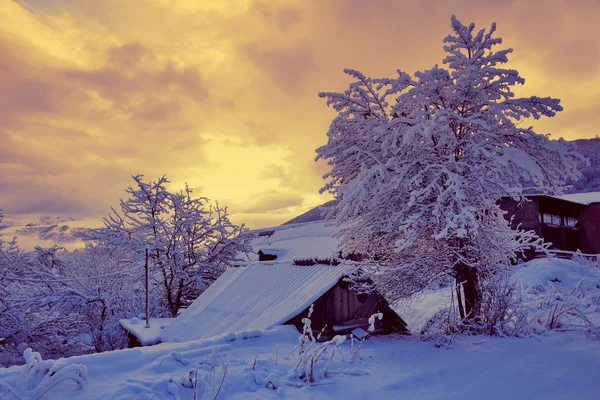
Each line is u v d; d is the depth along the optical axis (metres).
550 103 9.27
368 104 11.11
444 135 9.38
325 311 9.88
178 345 7.14
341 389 5.87
